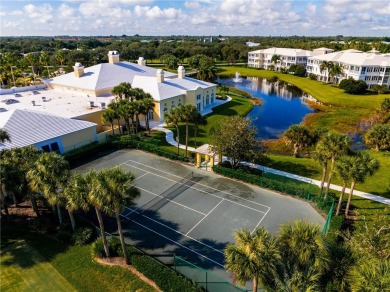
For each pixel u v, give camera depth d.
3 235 28.33
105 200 20.69
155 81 69.12
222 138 40.22
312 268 16.12
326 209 31.94
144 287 22.09
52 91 78.38
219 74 143.88
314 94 97.44
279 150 53.50
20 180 28.05
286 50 155.12
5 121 43.75
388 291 13.09
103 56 161.00
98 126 60.09
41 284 23.03
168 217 31.64
